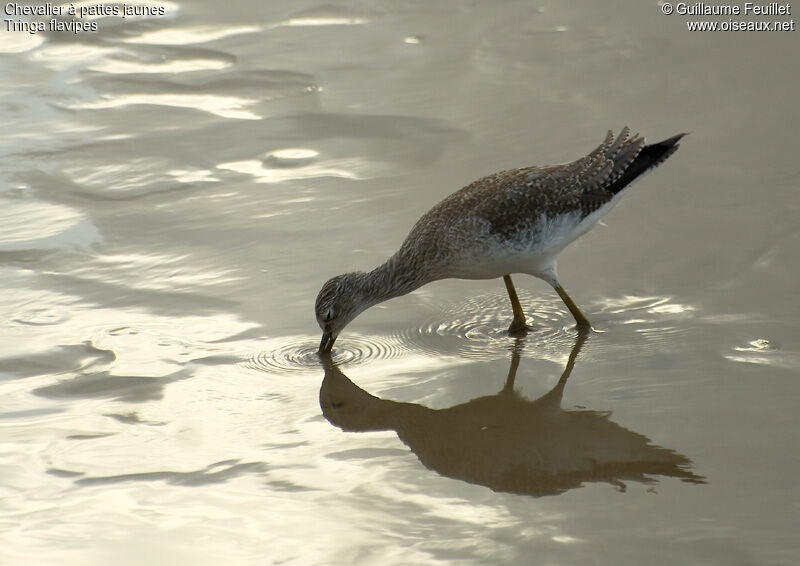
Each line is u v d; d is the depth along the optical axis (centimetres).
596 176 1250
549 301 1300
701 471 945
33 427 1041
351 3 2150
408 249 1252
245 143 1662
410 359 1193
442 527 880
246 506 914
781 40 1870
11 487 945
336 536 870
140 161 1619
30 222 1459
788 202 1416
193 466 978
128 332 1219
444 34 1992
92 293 1298
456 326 1267
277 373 1153
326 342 1201
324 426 1052
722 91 1723
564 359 1168
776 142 1570
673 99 1712
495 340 1227
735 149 1559
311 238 1412
